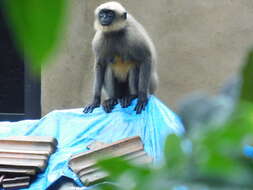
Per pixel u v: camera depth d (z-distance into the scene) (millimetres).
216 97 2023
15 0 1583
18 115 23422
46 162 13914
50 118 15984
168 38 23047
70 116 16062
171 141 1848
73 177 13234
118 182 1820
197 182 1699
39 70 1691
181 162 1772
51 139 14617
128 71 19109
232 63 22625
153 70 19688
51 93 23203
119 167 1828
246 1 22625
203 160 1708
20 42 1598
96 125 15555
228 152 1672
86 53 23266
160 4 23047
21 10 1588
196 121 1905
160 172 1777
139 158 13375
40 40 1599
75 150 14430
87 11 23203
